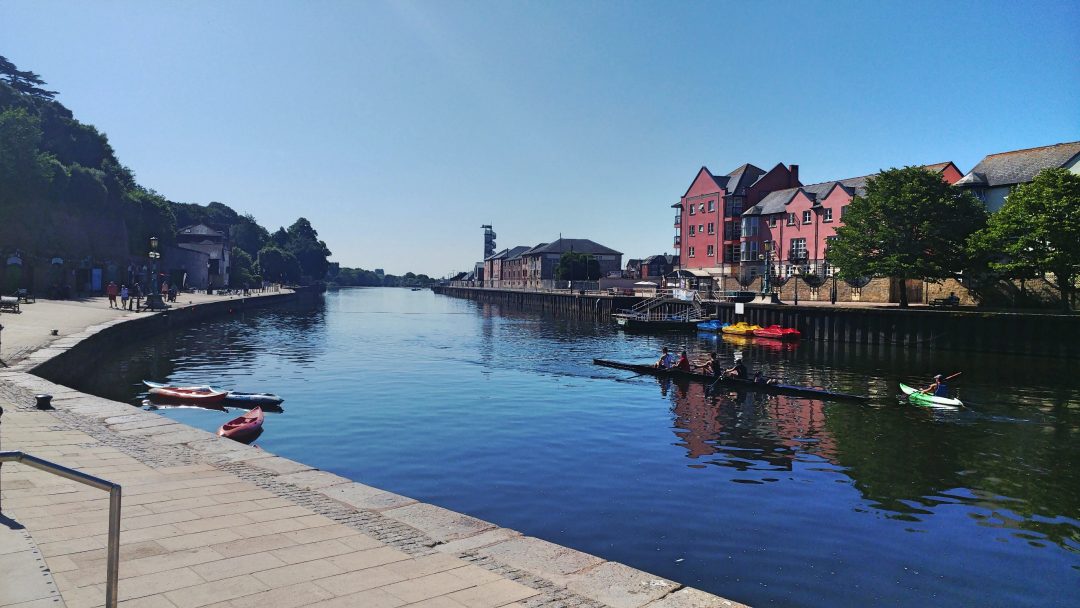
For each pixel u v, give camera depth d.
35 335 29.30
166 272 93.56
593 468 17.23
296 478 10.60
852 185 74.88
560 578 7.00
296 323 68.38
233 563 6.84
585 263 120.81
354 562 7.07
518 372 34.72
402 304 129.25
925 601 10.27
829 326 52.75
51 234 62.59
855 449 19.45
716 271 88.44
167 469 10.81
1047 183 44.16
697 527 13.15
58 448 11.76
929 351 45.72
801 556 11.84
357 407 24.89
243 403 24.70
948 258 50.56
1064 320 40.66
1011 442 20.38
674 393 28.56
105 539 7.34
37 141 60.81
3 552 5.23
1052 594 10.59
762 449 19.38
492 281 177.88
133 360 35.72
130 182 92.88
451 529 8.45
